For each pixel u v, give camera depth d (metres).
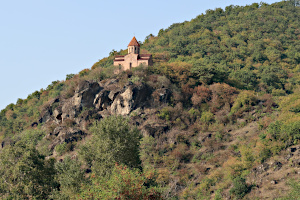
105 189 48.03
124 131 71.44
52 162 74.19
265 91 159.88
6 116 180.12
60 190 67.50
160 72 142.12
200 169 95.69
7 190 68.31
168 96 130.38
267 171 82.50
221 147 106.06
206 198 81.00
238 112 123.62
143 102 128.38
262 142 93.06
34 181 68.50
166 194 59.47
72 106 131.50
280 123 98.94
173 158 102.62
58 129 125.56
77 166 69.25
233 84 153.88
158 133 114.56
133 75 139.62
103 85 138.12
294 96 123.62
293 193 66.12
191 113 126.56
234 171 86.31
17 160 71.44
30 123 160.75
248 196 75.75
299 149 86.44
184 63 162.00
